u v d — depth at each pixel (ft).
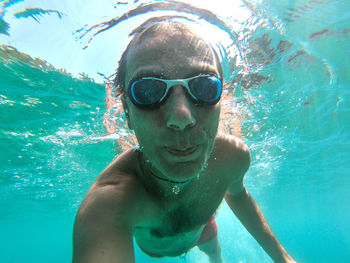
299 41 4.38
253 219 2.49
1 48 3.81
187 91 1.10
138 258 32.78
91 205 1.20
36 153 8.51
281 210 37.68
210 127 1.17
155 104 1.10
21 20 3.29
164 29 1.22
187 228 1.84
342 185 20.70
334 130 9.18
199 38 1.25
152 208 1.52
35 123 6.42
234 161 1.86
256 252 18.84
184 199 1.63
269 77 5.13
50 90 4.97
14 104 5.56
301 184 19.51
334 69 5.46
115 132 6.22
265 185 18.58
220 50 3.77
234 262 17.06
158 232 1.78
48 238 48.98
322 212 42.32
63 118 6.18
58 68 4.23
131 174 1.47
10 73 4.48
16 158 8.89
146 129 1.13
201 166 1.18
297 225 68.69
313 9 3.82
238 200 2.55
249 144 9.03
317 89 6.24
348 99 7.00
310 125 8.43
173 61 1.13
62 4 3.00
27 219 24.21
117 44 3.42
